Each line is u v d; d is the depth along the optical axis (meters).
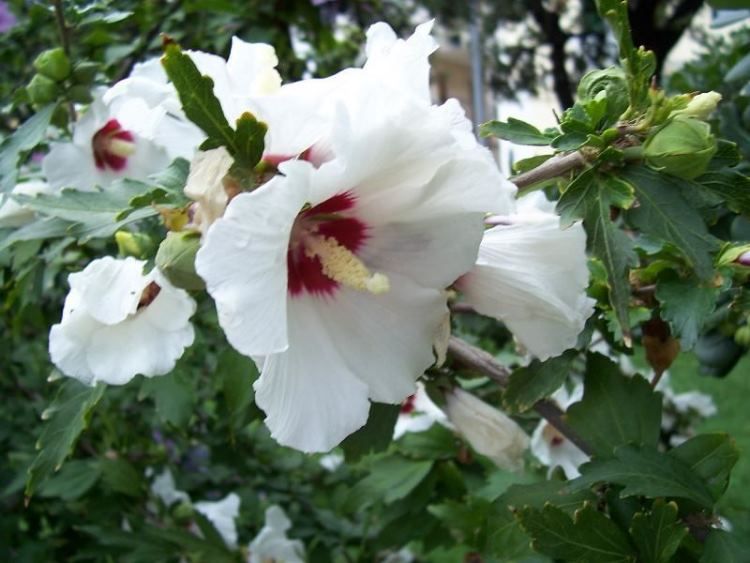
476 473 0.46
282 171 0.20
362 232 0.24
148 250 0.28
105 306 0.26
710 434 0.29
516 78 1.80
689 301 0.28
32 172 0.46
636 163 0.26
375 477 0.45
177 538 0.47
